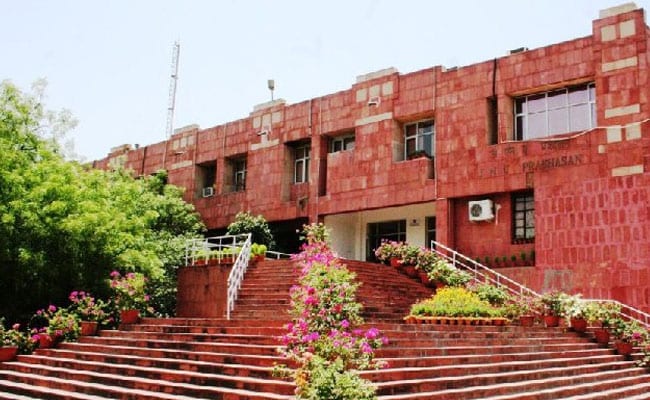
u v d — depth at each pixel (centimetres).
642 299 1562
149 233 1970
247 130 2547
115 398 961
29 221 1496
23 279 1544
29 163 1625
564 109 1825
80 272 1612
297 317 1002
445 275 1716
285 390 819
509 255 1831
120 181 2102
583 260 1670
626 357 1345
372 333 824
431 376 911
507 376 986
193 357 1038
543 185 1767
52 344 1318
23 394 1088
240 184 2633
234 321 1169
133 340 1202
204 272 1672
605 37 1728
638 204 1608
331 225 2264
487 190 1866
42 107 1780
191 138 2762
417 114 2062
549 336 1338
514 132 1906
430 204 2083
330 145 2348
